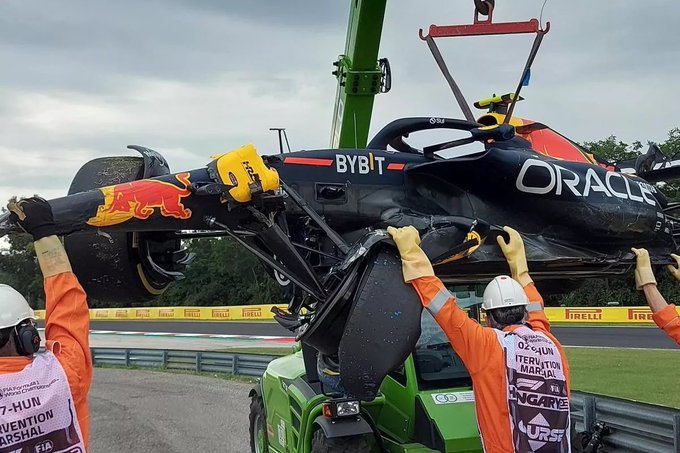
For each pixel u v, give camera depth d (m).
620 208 3.48
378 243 2.74
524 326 3.03
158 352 15.38
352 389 2.64
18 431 2.25
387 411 4.84
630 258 3.55
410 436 4.56
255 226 2.98
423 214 3.32
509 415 2.82
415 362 4.66
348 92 5.33
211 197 2.90
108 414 9.71
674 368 11.68
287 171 3.28
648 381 10.29
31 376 2.32
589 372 11.48
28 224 2.54
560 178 3.39
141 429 8.59
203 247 49.56
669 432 4.93
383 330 2.61
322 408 4.63
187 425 8.77
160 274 3.34
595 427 5.70
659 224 3.66
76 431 2.38
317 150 3.41
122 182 3.27
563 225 3.45
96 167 3.39
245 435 8.06
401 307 2.65
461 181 3.45
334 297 2.74
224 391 11.58
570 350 15.52
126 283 3.23
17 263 49.69
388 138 3.67
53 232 2.56
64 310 2.52
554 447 2.85
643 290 3.53
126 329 31.42
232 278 48.19
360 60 5.21
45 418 2.31
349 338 2.62
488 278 3.56
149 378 13.64
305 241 3.26
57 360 2.41
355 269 2.75
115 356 16.19
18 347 2.38
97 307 44.97
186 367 14.70
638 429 5.27
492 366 2.83
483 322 5.30
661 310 3.48
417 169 3.36
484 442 2.88
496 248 3.26
